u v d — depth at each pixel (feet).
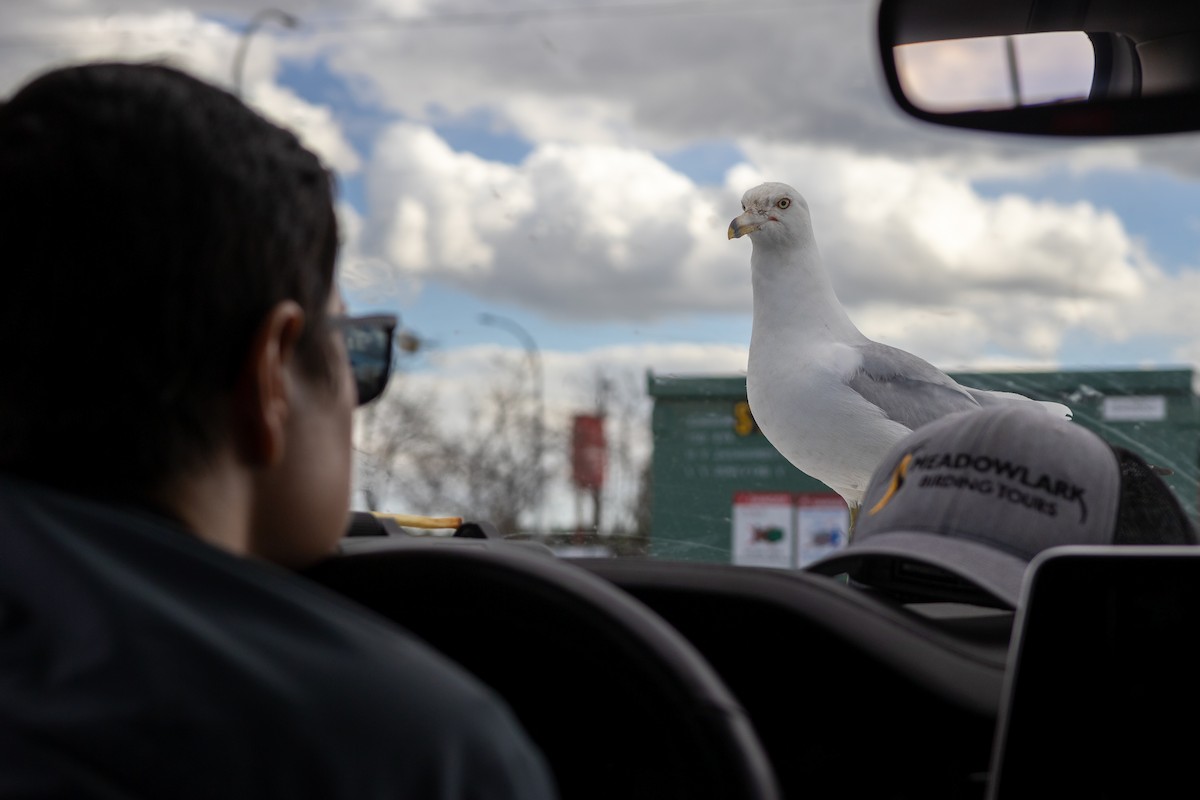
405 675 2.82
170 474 3.14
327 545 3.64
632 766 3.64
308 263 3.33
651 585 4.33
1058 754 3.96
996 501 5.24
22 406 3.10
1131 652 3.93
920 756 4.30
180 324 3.08
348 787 2.66
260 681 2.70
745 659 4.31
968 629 4.72
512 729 2.89
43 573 2.83
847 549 5.36
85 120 3.10
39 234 3.05
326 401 3.53
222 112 3.23
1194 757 3.89
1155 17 6.50
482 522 6.39
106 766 2.59
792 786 4.37
